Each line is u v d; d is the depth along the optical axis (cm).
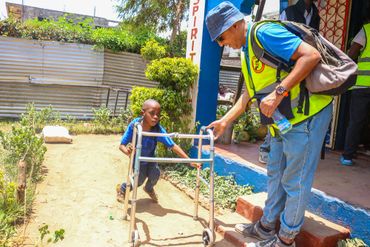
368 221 314
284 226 295
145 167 429
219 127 352
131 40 1118
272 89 279
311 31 273
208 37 602
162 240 355
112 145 762
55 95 1058
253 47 274
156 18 1500
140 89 597
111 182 520
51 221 381
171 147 416
